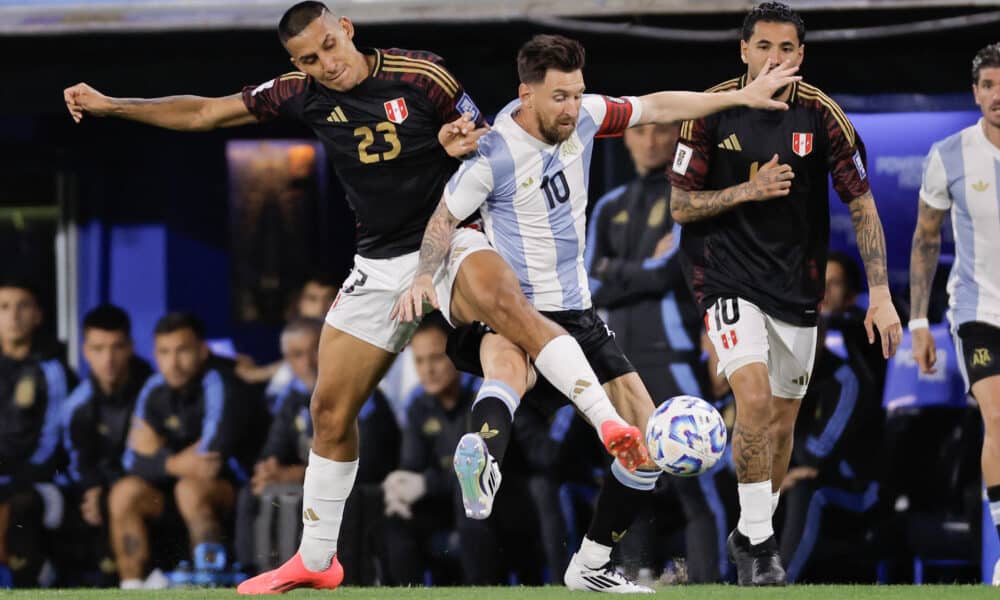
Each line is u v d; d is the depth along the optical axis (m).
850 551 28.59
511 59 29.08
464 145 18.12
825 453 28.53
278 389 30.81
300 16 18.25
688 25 28.00
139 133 34.38
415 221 19.30
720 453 17.75
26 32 29.08
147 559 30.44
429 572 29.19
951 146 24.62
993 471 24.03
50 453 31.34
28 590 21.70
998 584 23.00
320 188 34.28
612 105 19.16
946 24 27.50
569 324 19.27
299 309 30.89
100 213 34.47
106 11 29.14
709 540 28.08
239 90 29.45
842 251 31.16
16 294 31.81
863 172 22.12
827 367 28.83
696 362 29.28
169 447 30.61
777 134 21.83
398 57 18.86
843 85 28.86
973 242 24.52
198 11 28.97
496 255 18.55
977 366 24.38
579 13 28.11
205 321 34.47
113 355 31.28
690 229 22.66
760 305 22.25
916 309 25.11
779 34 21.34
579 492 28.97
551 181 18.89
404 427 29.67
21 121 34.09
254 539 30.00
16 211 34.34
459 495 28.89
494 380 18.25
